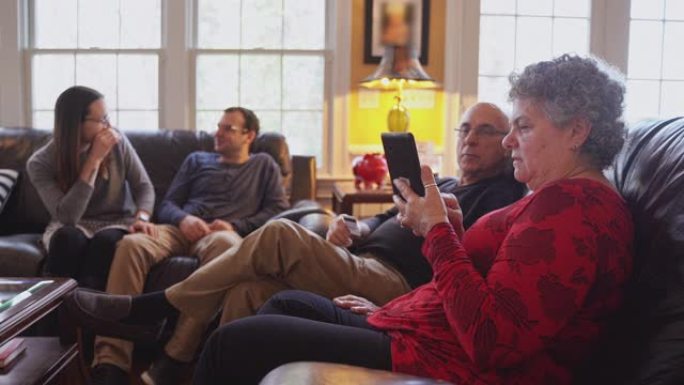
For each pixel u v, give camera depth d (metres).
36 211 3.22
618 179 1.51
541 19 4.22
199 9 4.09
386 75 3.63
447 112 4.08
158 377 2.11
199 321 1.98
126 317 1.95
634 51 4.26
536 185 1.38
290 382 1.04
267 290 1.92
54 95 4.08
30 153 3.31
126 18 4.07
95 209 2.90
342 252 1.94
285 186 3.42
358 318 1.63
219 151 3.17
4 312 1.59
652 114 4.30
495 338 1.17
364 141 4.10
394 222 2.14
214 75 4.11
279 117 4.15
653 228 1.25
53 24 4.05
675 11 4.25
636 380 1.11
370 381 1.05
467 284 1.23
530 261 1.18
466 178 2.16
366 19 4.02
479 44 4.13
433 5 4.05
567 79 1.30
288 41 4.13
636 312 1.21
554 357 1.26
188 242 2.89
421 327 1.36
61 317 1.91
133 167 3.04
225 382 1.39
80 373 1.93
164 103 4.09
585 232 1.19
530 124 1.34
